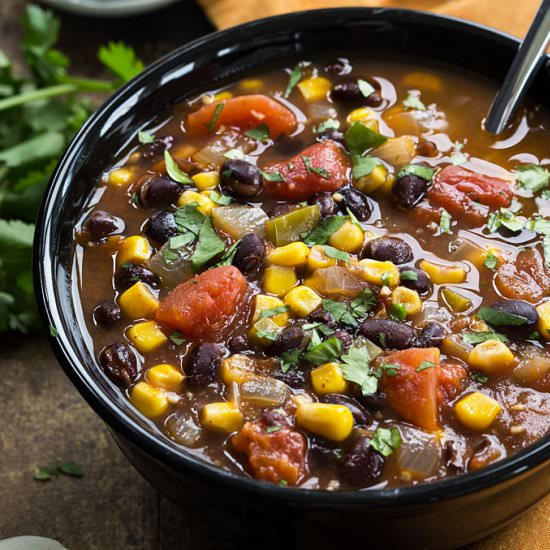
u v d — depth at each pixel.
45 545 0.45
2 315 0.50
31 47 0.55
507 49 0.46
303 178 0.44
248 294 0.42
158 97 0.47
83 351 0.41
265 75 0.48
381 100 0.47
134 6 0.58
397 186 0.44
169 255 0.43
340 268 0.42
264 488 0.37
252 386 0.40
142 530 0.46
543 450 0.37
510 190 0.44
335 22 0.47
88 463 0.47
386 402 0.40
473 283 0.42
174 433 0.40
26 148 0.53
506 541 0.43
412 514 0.37
